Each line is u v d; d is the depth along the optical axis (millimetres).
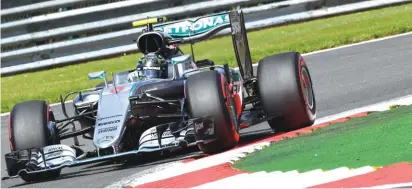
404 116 28656
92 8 71062
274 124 31141
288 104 30203
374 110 33781
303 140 27922
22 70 70625
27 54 70500
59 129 31156
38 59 70875
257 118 32812
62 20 71312
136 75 30797
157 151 28766
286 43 62375
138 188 24047
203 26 31438
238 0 71625
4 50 70938
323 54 56188
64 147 28562
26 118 29234
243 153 27297
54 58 71000
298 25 71250
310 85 31953
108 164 31359
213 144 27812
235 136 28156
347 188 19703
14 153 28156
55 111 50094
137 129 29125
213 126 27328
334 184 20281
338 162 22500
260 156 26125
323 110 37500
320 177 21234
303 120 30719
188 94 27688
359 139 25453
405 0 73625
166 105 29766
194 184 23250
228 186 22203
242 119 32844
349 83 43562
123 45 71562
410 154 21609
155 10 71500
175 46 32625
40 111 29516
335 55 54594
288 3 71688
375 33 60062
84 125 32125
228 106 27828
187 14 71500
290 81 30125
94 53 71188
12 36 70938
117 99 28594
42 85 61531
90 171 29875
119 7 71062
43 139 28875
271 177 22344
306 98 30844
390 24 63000
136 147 29609
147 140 27500
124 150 28984
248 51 33656
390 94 38375
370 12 72312
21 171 27750
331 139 26781
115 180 26422
